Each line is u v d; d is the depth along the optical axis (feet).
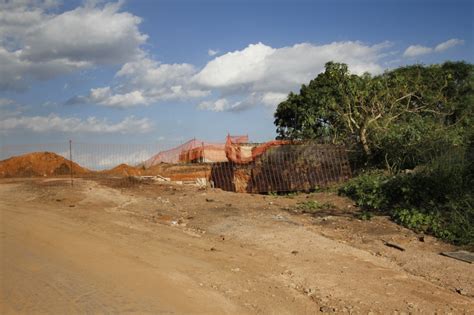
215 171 57.98
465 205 33.88
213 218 36.78
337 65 60.08
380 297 20.45
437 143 50.34
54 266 23.94
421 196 36.91
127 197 46.11
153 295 20.07
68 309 18.28
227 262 25.62
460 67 75.46
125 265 24.35
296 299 20.38
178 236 31.71
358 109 58.65
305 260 26.08
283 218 36.42
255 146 57.77
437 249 28.45
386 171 51.85
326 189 50.72
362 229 33.12
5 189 51.11
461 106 67.82
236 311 18.90
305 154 55.42
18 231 32.09
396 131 54.44
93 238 30.32
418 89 61.36
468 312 18.92
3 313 17.81
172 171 60.34
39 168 70.54
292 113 75.20
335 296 20.62
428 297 20.49
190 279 22.48
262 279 22.88
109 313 17.94
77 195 46.88
